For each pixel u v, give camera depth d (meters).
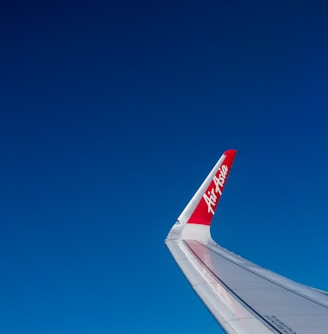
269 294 9.85
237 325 7.57
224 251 15.27
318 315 8.34
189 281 10.64
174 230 15.91
